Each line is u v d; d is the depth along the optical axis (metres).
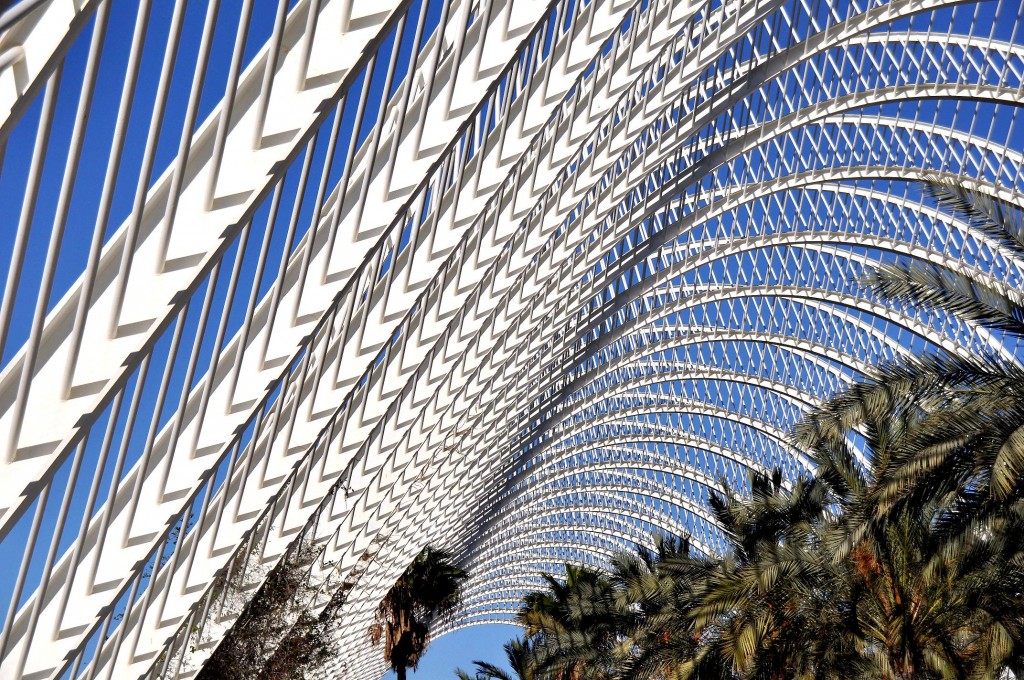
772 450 44.66
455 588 39.09
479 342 15.60
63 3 3.65
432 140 7.79
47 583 5.86
